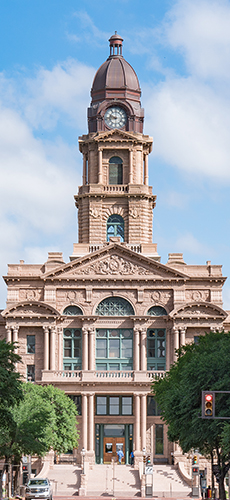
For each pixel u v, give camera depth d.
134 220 115.94
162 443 102.25
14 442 76.75
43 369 103.81
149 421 102.31
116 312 106.12
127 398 103.81
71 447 91.38
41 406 83.38
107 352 104.94
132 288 106.12
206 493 80.19
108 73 121.38
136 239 115.50
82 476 88.00
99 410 103.38
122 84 120.75
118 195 116.31
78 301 105.88
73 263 105.94
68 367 104.50
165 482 90.12
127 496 85.81
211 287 106.69
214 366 64.25
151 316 105.19
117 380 101.25
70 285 106.19
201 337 77.44
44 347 103.75
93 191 116.62
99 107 119.69
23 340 104.69
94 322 104.94
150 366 105.06
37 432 77.25
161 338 105.56
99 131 118.81
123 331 105.75
